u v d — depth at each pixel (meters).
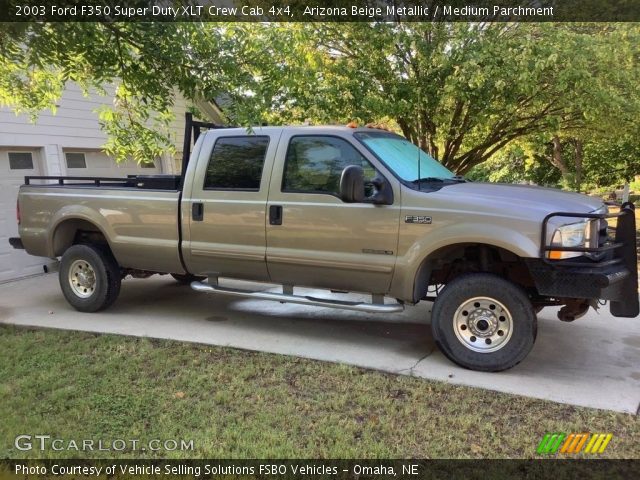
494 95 8.30
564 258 3.97
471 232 4.11
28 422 3.45
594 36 8.05
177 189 5.55
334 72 8.81
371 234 4.50
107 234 5.88
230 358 4.59
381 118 8.94
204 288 5.50
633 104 8.34
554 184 24.47
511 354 4.13
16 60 5.00
